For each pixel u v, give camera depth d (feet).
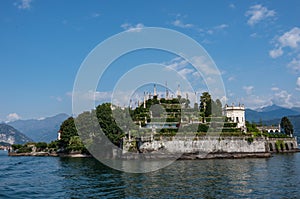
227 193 145.69
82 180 189.47
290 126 601.62
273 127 600.80
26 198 139.44
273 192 148.15
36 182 184.03
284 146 506.89
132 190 154.51
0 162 351.67
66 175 215.51
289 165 275.18
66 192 151.74
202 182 176.55
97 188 161.17
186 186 163.84
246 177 196.44
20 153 547.49
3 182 185.47
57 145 526.98
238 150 372.17
